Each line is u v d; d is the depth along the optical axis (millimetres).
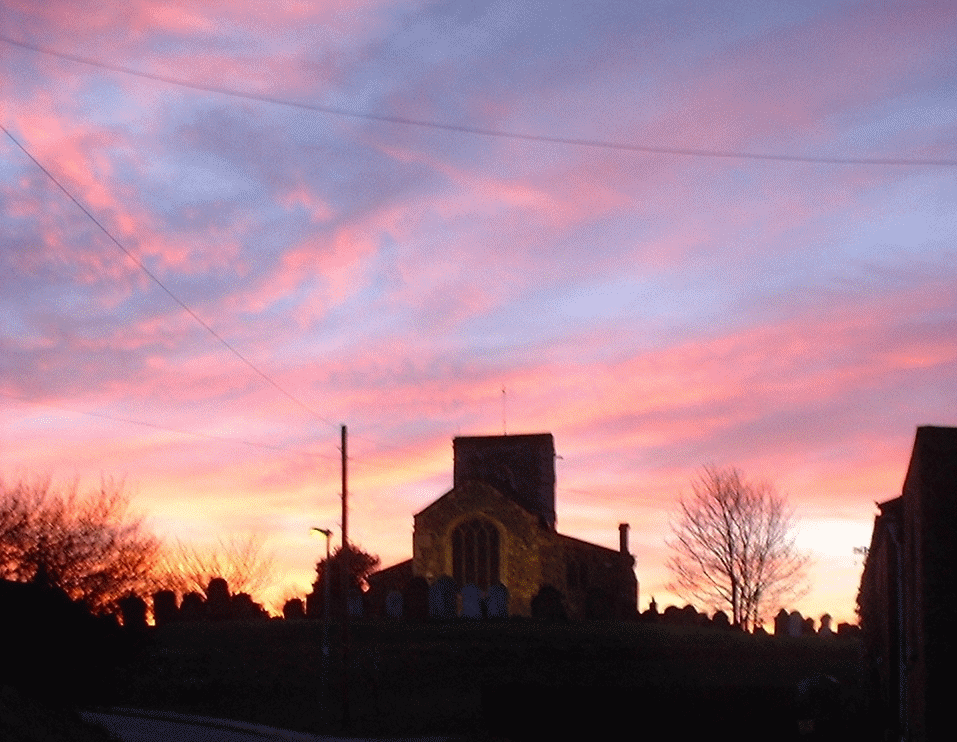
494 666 48875
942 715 20250
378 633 55375
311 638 54031
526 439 89438
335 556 67875
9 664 24406
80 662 25781
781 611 75312
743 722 30688
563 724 31359
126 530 35094
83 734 23234
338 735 36000
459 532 79188
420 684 45688
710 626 72250
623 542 85312
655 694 31094
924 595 20656
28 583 26000
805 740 32125
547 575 77938
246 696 43031
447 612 65125
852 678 50219
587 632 57031
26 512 33719
